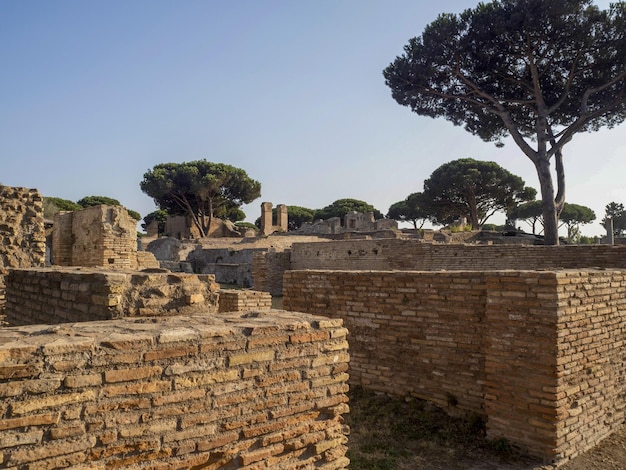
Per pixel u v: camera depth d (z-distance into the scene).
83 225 17.98
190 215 52.06
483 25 21.84
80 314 4.76
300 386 3.60
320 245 23.89
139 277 4.47
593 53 21.67
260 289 24.55
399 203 63.78
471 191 46.06
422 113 26.86
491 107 24.44
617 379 6.66
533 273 5.74
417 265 19.09
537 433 5.61
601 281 6.39
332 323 3.88
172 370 2.99
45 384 2.55
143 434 2.84
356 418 6.89
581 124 21.48
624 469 5.44
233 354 3.27
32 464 2.48
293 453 3.52
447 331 6.89
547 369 5.57
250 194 53.31
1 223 8.91
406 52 24.91
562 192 22.84
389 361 7.57
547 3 19.66
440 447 5.92
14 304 6.84
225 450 3.15
